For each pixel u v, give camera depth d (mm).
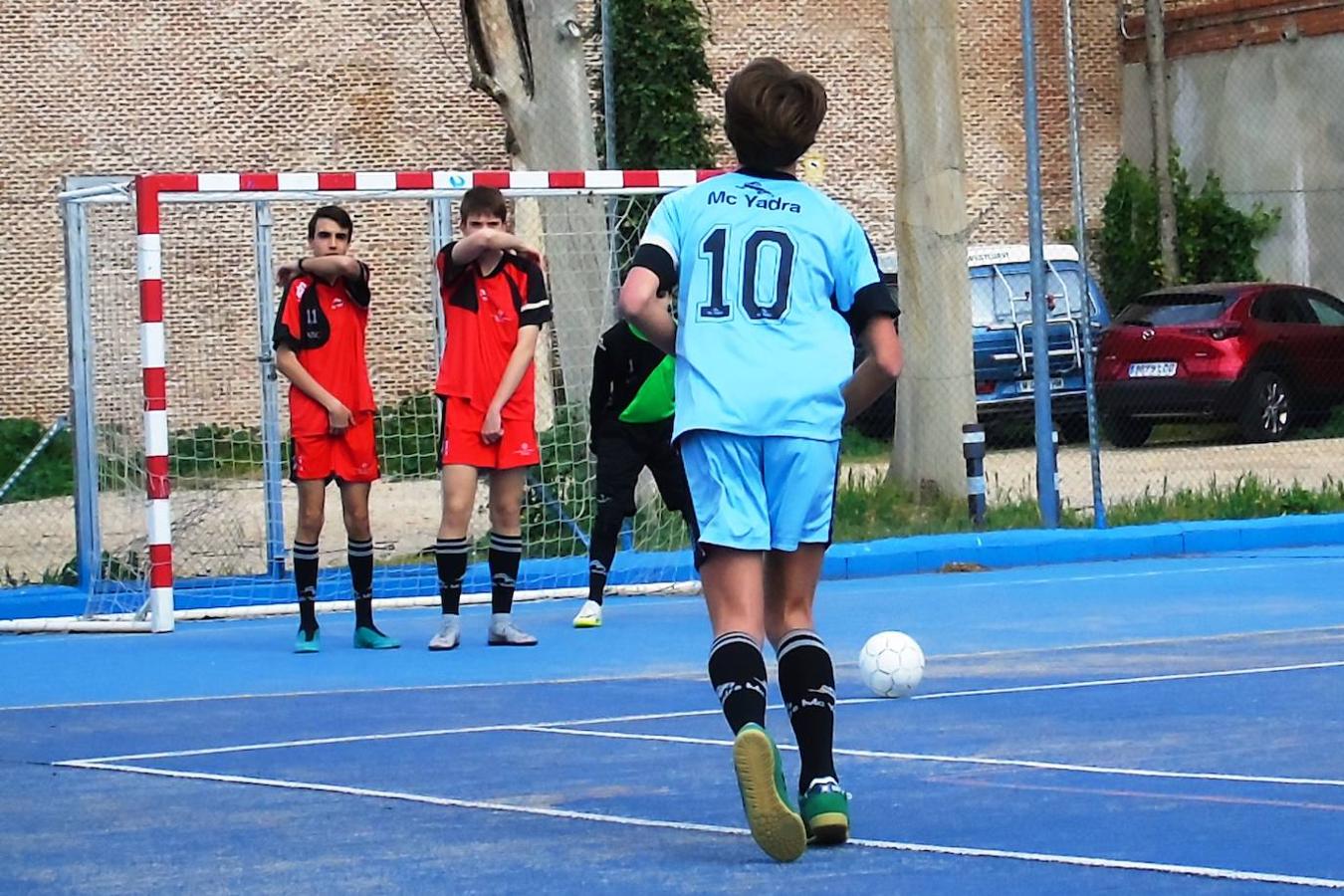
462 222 23734
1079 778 14266
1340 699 18094
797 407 11672
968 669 21188
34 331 67875
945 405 41562
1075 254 61969
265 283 32688
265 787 14719
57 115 68250
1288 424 58406
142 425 30453
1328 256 69938
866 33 75625
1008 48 77062
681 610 29469
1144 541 36844
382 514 41688
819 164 73125
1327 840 11828
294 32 70375
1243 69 72250
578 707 18922
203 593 31672
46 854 12438
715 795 13906
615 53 65625
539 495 35156
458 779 14883
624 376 26672
